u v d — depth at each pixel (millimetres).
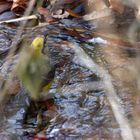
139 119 6062
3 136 5945
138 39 7816
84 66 7129
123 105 6328
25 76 5957
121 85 6691
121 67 7070
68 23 8422
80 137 5926
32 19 8305
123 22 8117
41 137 5938
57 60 7363
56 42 7902
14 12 8805
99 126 6078
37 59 5852
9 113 6316
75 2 8812
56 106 6410
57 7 8727
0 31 8289
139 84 6371
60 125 6133
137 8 7441
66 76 6980
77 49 7492
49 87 6301
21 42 7410
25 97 6473
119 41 7828
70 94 6621
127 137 5285
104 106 6387
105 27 8117
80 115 6281
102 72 6805
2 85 6676
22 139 5914
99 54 7523
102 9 8336
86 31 8203
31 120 6219
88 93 6637
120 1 8164
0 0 8945
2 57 7461
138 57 7219
